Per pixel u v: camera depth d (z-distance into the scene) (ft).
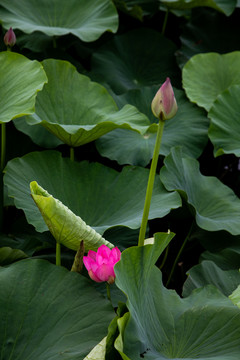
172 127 10.22
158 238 7.53
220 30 11.59
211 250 9.30
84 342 7.50
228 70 10.77
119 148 9.76
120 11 12.05
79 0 10.54
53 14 10.41
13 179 8.82
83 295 7.79
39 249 9.02
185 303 7.86
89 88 9.61
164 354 7.41
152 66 11.23
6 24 9.80
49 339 7.54
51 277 7.86
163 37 11.36
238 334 7.60
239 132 9.90
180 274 9.89
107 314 7.69
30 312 7.67
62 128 8.84
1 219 9.45
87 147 10.43
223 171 11.29
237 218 9.12
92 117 9.43
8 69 8.91
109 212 9.00
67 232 7.84
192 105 10.48
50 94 9.45
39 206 7.68
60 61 9.55
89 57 11.37
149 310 7.63
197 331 7.63
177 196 8.87
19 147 10.12
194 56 10.77
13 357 7.45
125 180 9.19
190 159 9.66
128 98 10.46
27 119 8.94
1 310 7.65
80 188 9.10
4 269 7.89
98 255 7.63
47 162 9.11
